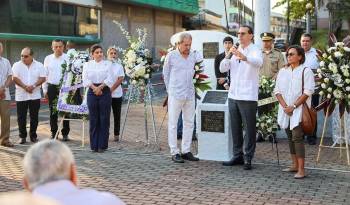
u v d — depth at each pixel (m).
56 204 1.78
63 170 2.48
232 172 8.05
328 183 7.41
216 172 8.04
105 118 9.52
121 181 7.52
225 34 11.70
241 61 8.07
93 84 9.46
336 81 8.33
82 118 10.19
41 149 2.50
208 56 11.46
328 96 8.49
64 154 2.53
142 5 35.41
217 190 7.04
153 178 7.68
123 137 11.20
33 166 2.45
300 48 7.53
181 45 8.48
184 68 8.54
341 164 8.59
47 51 25.97
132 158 9.08
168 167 8.38
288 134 7.86
